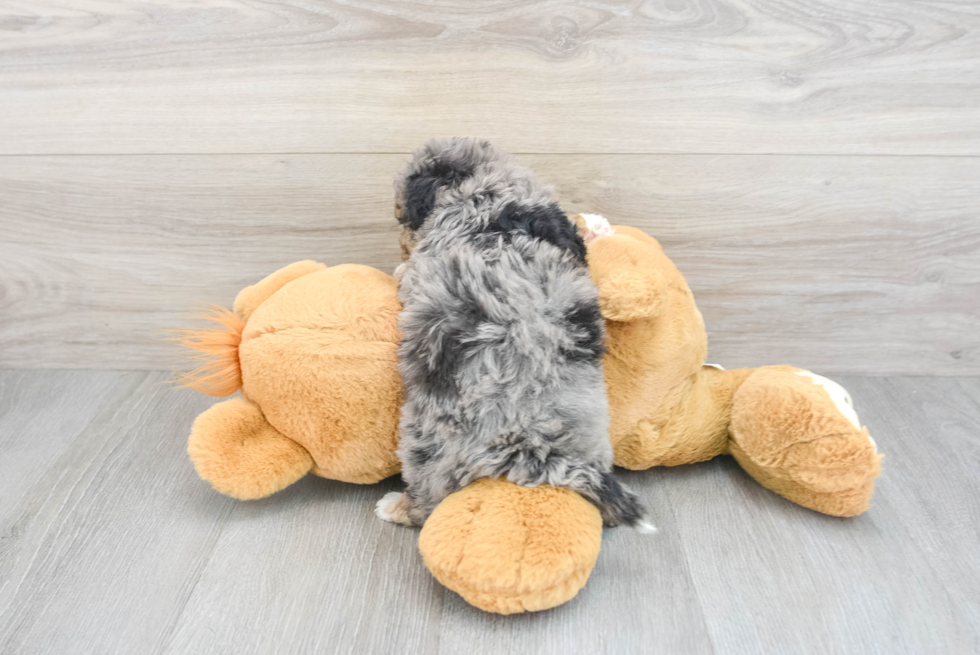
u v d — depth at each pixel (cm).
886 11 88
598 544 70
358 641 69
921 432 101
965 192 99
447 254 72
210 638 70
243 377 80
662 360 81
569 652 68
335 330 76
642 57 91
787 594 74
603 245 82
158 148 99
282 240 106
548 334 69
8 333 115
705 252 105
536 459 70
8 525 84
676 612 72
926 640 70
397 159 99
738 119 95
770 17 89
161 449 98
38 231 106
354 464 82
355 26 90
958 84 92
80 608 73
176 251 107
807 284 107
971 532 83
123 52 93
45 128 98
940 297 107
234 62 93
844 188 99
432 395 71
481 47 91
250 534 83
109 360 117
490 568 64
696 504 88
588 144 97
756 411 83
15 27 91
